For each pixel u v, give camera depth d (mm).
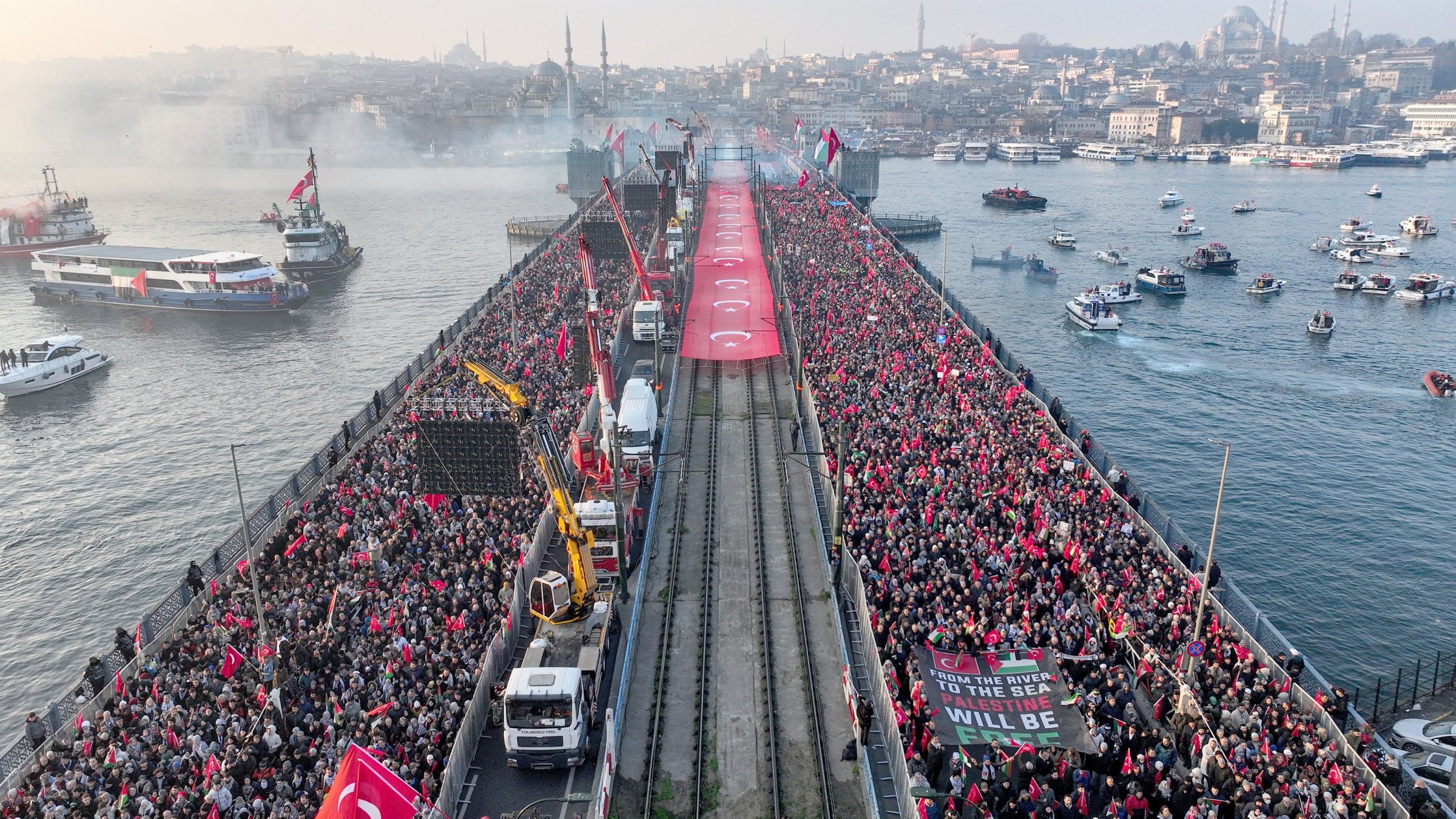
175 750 37281
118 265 154500
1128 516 55000
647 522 60656
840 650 46844
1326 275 181625
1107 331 138500
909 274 117438
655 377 82125
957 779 34594
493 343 88438
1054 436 65688
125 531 76750
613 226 105500
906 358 80312
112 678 44562
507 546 51438
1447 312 150875
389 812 29688
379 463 61156
